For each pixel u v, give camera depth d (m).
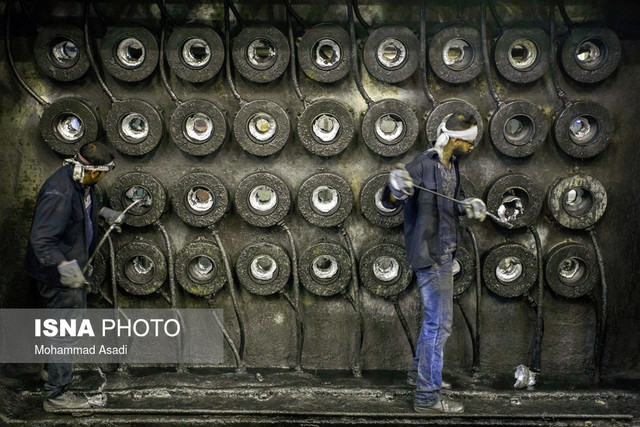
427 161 2.85
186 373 3.46
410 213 2.91
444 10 3.32
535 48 3.29
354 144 3.40
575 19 3.33
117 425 3.05
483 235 3.46
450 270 2.88
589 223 3.38
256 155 3.37
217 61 3.27
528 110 3.29
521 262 3.40
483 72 3.35
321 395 3.26
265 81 3.30
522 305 3.51
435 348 2.95
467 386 3.36
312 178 3.34
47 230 2.69
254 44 3.37
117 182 3.35
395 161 3.40
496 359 3.54
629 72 3.35
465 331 3.53
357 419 3.09
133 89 3.39
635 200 3.44
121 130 3.34
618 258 3.48
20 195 3.44
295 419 3.10
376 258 3.39
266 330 3.55
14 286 3.46
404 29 3.24
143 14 3.34
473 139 2.84
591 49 3.38
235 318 3.55
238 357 3.48
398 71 3.26
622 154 3.41
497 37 3.32
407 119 3.28
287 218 3.45
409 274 3.41
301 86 3.37
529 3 3.31
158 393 3.24
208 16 3.34
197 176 3.35
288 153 3.41
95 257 3.40
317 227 3.47
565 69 3.29
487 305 3.51
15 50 3.35
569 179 3.34
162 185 3.38
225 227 3.48
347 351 3.54
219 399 3.22
